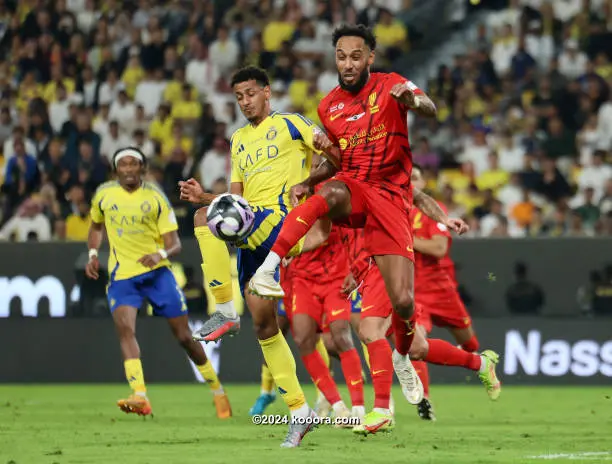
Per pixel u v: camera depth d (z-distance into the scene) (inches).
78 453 762.8
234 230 748.0
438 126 2263.8
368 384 1651.1
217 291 801.6
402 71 2471.7
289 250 740.0
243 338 1668.3
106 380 1690.5
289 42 2381.9
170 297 1167.6
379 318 910.4
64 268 1691.7
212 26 2437.3
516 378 1640.0
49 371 1692.9
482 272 1643.7
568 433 946.7
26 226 2003.0
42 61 2454.5
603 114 2223.2
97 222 1203.9
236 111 2305.6
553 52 2395.4
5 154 2203.5
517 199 2068.2
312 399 1403.8
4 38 2512.3
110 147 2237.9
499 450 783.7
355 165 783.1
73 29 2507.4
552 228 2007.9
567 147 2199.8
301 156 815.7
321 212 735.7
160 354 1686.8
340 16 2471.7
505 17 2484.0
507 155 2180.1
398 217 777.6
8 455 750.5
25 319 1696.6
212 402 1364.4
